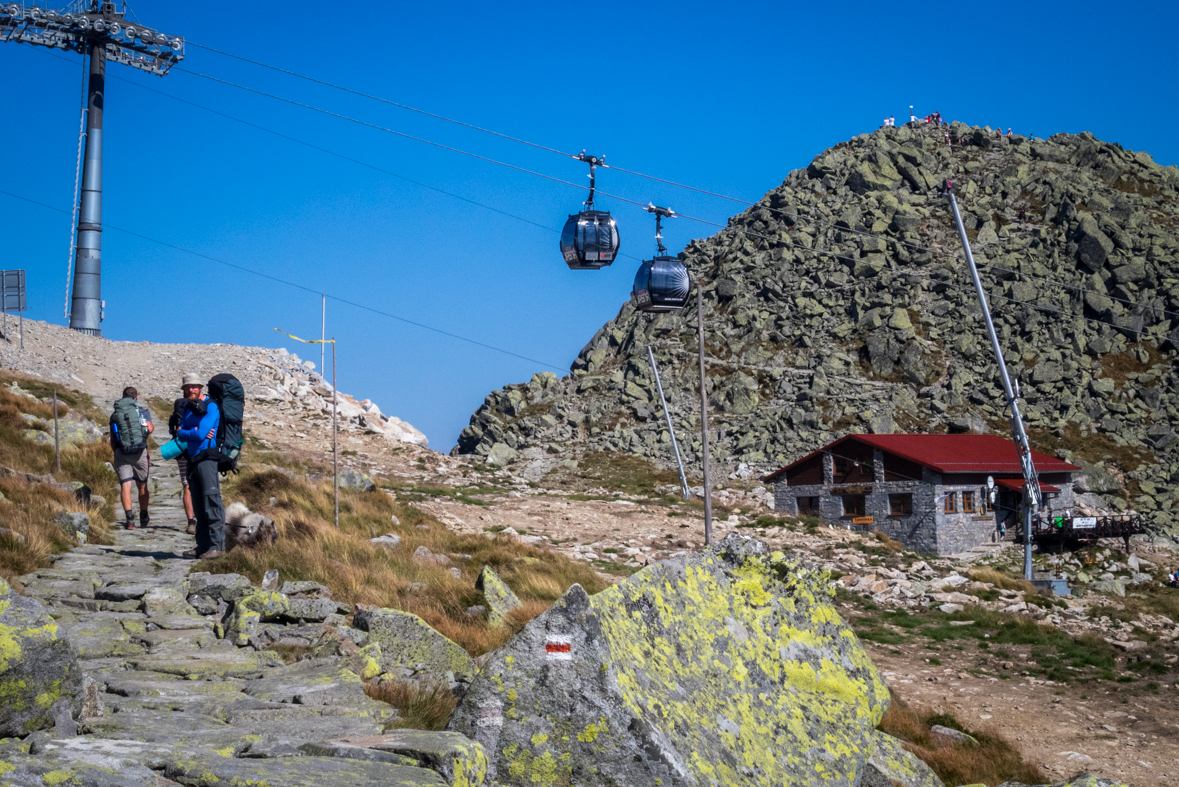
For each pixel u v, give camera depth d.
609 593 5.71
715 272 122.94
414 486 47.94
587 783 4.93
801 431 88.88
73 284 70.12
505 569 22.33
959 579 38.50
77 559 11.69
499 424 99.25
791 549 43.53
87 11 71.75
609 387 104.56
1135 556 50.16
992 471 53.91
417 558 19.52
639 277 18.12
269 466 28.58
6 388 24.38
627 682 5.22
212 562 11.80
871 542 48.66
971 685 23.61
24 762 3.57
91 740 4.14
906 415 92.38
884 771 7.96
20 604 4.62
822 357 102.00
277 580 11.83
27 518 12.33
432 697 7.39
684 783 4.91
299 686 6.83
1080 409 92.88
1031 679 24.61
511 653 5.12
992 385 95.75
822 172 132.00
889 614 32.47
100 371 56.22
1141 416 92.00
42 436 19.78
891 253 116.31
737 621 6.28
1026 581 39.94
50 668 4.47
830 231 121.38
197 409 12.35
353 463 49.75
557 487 77.81
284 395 62.78
